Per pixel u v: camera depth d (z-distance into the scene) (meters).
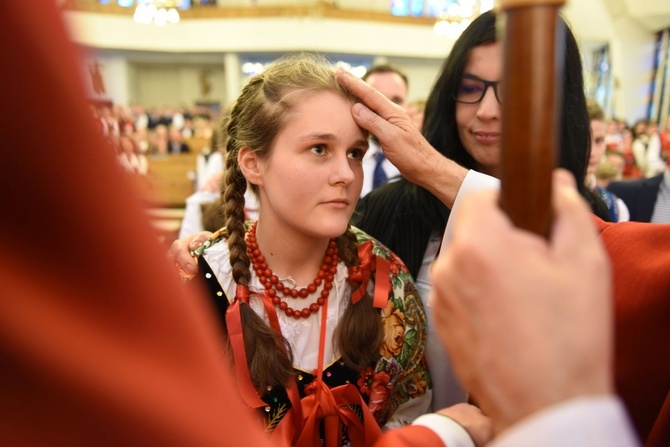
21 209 0.14
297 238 0.77
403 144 0.79
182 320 0.17
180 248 0.81
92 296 0.15
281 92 0.73
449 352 0.28
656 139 7.30
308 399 0.72
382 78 2.61
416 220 1.07
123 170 0.15
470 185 0.78
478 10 8.39
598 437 0.24
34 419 0.16
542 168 0.25
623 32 11.02
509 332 0.25
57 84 0.13
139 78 12.41
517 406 0.25
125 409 0.16
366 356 0.77
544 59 0.24
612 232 0.60
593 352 0.25
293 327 0.78
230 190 0.82
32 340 0.15
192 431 0.17
